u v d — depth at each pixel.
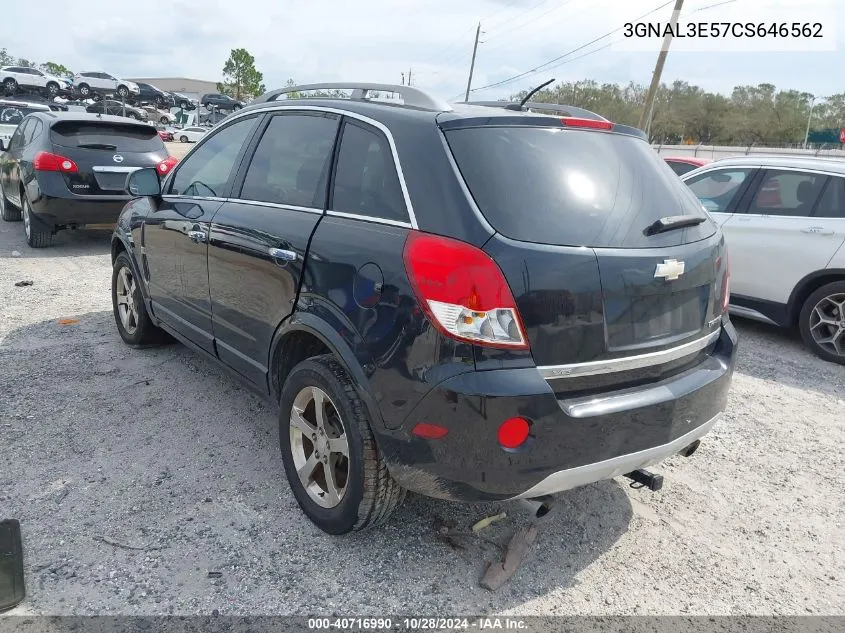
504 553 2.94
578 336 2.44
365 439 2.65
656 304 2.67
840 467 3.89
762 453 4.03
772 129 58.78
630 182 2.85
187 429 3.88
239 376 3.66
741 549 3.08
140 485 3.29
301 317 2.88
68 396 4.25
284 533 2.98
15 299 6.36
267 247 3.14
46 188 8.02
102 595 2.55
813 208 5.94
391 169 2.71
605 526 3.20
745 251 6.27
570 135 2.85
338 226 2.82
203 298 3.81
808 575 2.92
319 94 3.52
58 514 3.03
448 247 2.38
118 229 4.95
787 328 6.37
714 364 3.01
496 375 2.32
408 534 3.02
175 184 4.35
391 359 2.48
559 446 2.42
